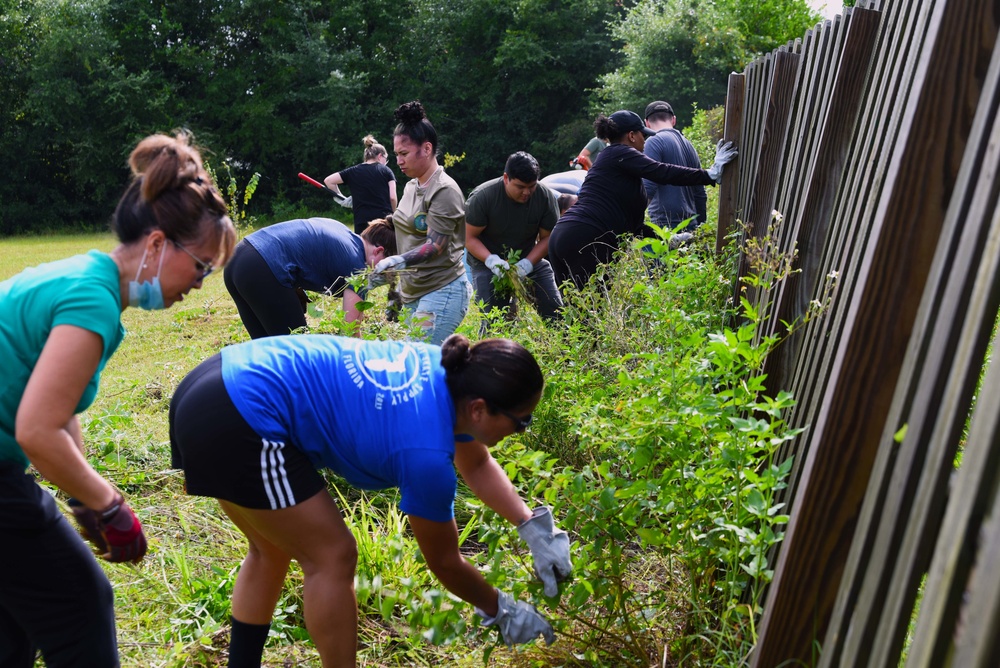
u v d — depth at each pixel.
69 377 2.00
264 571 2.63
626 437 2.63
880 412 1.98
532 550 2.54
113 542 2.15
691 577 2.58
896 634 1.56
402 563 3.17
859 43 3.16
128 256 2.17
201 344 7.31
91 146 25.34
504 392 2.29
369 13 28.91
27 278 2.08
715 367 2.91
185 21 27.62
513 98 28.55
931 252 1.89
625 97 22.67
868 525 1.79
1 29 25.47
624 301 4.64
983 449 1.28
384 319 5.14
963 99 1.81
